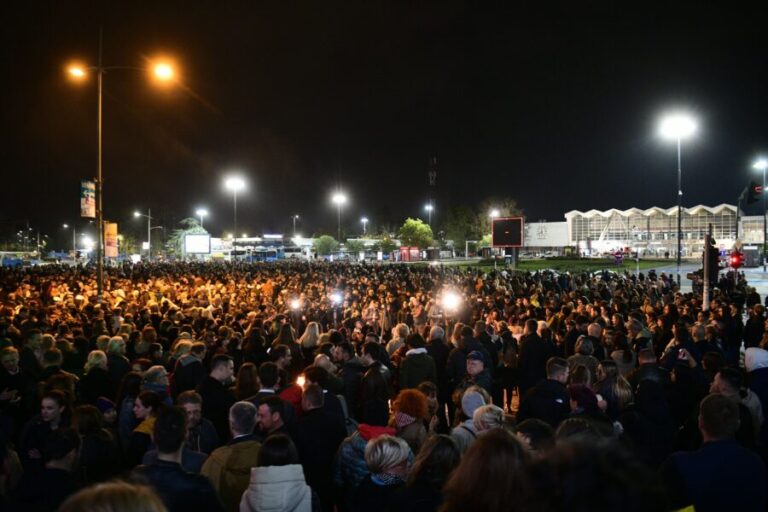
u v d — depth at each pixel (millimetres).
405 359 8047
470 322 14508
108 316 14180
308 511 3748
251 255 98125
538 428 3803
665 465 3441
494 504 2123
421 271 36219
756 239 112125
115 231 25281
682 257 101250
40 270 41094
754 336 12664
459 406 6734
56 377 6043
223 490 4207
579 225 129000
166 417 3553
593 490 1486
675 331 8734
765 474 3301
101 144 19203
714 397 3533
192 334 10938
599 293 19562
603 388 6324
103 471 4719
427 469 3291
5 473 4184
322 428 5160
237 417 4480
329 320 16125
